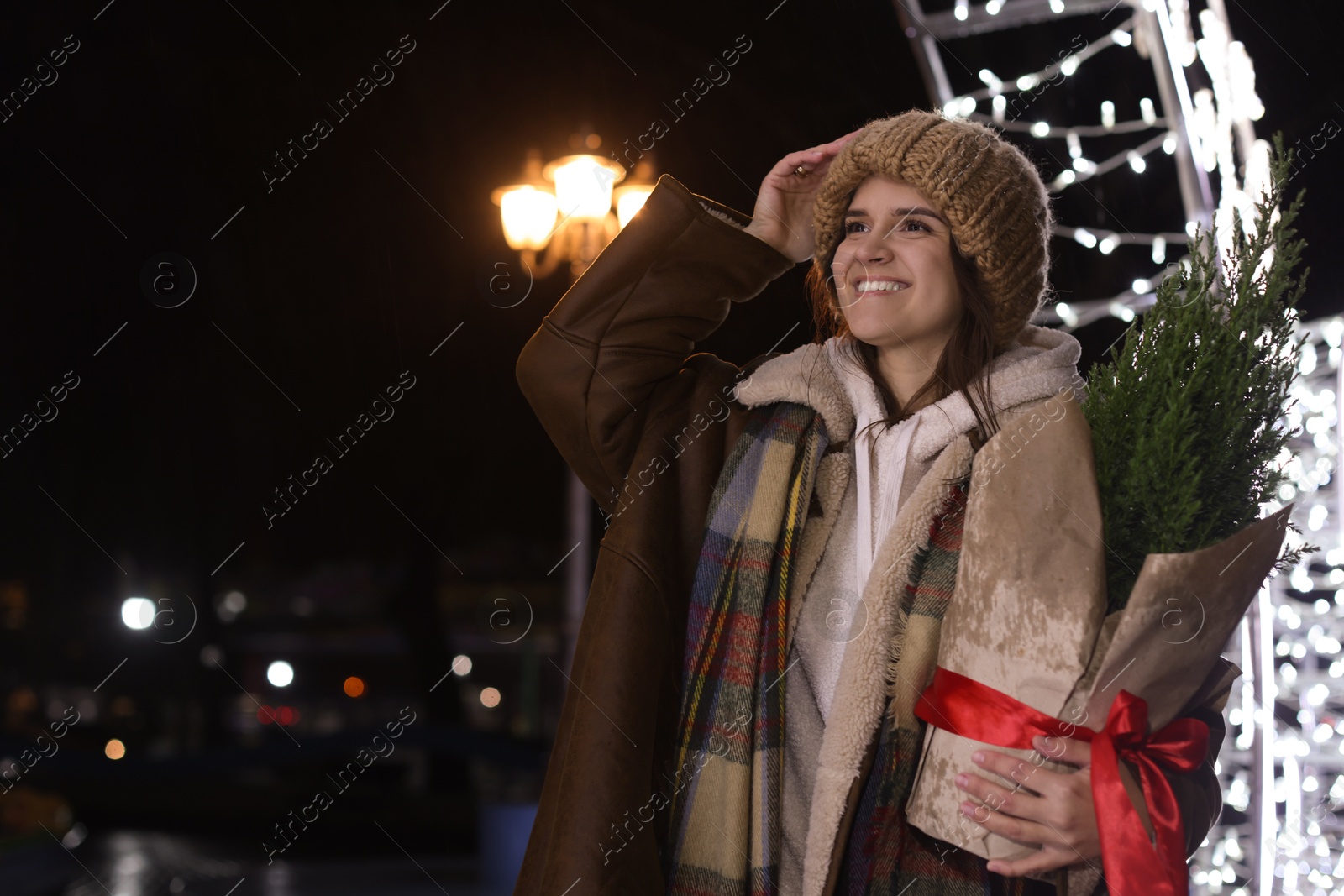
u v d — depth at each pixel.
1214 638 1.35
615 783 1.46
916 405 1.61
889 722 1.46
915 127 1.58
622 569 1.58
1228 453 1.40
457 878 7.97
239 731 19.19
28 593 18.66
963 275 1.57
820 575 1.58
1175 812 1.32
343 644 31.92
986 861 1.41
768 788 1.44
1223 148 3.11
